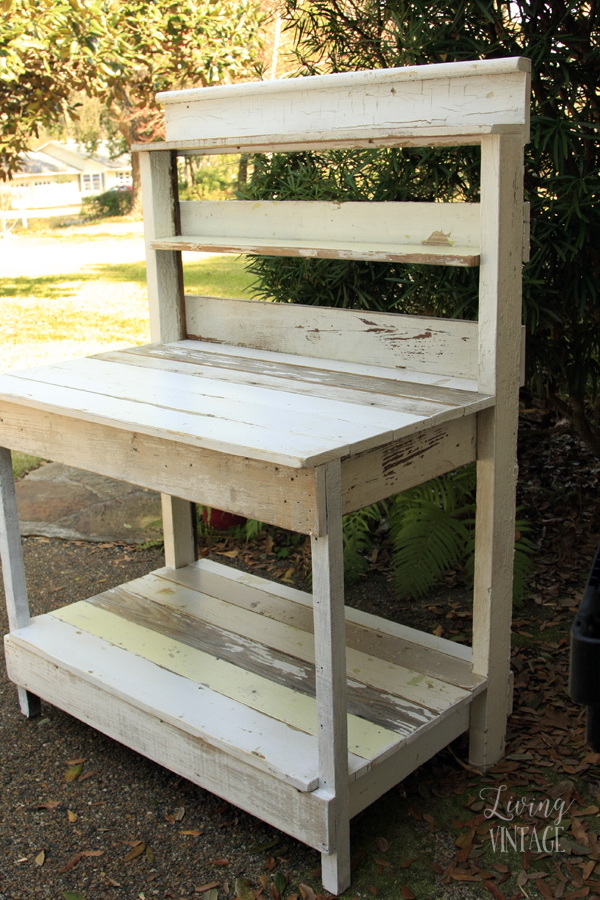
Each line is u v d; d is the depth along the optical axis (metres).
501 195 1.90
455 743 2.40
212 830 2.07
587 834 1.99
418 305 3.58
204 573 2.96
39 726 2.55
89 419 1.94
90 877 1.92
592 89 3.15
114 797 2.21
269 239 2.58
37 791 2.24
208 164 20.56
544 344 3.30
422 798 2.16
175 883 1.89
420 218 2.19
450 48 3.13
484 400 1.96
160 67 6.82
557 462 4.29
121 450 1.99
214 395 2.08
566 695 2.57
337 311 2.45
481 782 2.22
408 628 2.53
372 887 1.86
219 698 2.12
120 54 6.34
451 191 3.28
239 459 1.71
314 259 3.47
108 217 28.84
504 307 1.98
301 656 2.34
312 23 3.49
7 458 2.40
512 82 2.01
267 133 2.57
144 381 2.26
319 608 1.68
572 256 3.01
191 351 2.70
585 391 3.92
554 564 3.42
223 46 6.82
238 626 2.54
